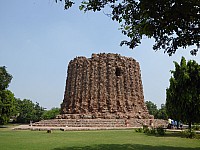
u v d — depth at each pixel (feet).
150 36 36.76
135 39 42.37
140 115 150.30
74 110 151.64
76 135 75.77
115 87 155.63
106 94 152.97
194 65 79.56
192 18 33.96
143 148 47.42
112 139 63.57
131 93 159.12
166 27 33.65
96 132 90.02
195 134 70.85
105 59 160.86
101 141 58.44
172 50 38.96
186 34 37.24
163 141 59.98
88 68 159.43
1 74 160.35
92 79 156.56
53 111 258.57
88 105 151.53
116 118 141.69
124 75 160.15
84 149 45.11
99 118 141.79
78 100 154.30
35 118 247.50
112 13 38.50
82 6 38.27
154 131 84.53
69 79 165.17
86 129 104.68
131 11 37.17
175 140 62.49
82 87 156.87
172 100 83.35
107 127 120.67
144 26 34.91
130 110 151.84
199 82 78.33
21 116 241.76
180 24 33.78
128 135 76.84
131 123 133.90
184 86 79.77
